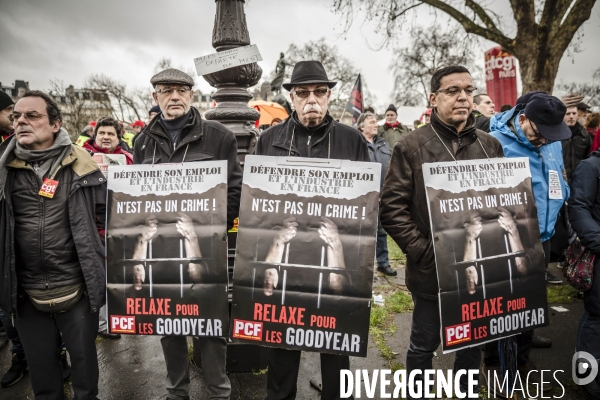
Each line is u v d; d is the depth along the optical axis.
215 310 2.22
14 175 2.24
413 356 2.44
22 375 3.16
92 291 2.30
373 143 5.30
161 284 2.24
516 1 12.27
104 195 2.45
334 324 2.11
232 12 3.08
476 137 2.35
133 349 3.55
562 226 3.03
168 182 2.25
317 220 2.13
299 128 2.36
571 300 4.40
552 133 2.54
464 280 2.13
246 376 3.04
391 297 4.57
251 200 2.15
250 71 3.14
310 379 3.04
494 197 2.21
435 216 2.12
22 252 2.26
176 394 2.57
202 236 2.22
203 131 2.46
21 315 2.35
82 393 2.39
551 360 3.23
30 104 2.19
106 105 39.06
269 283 2.13
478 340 2.17
